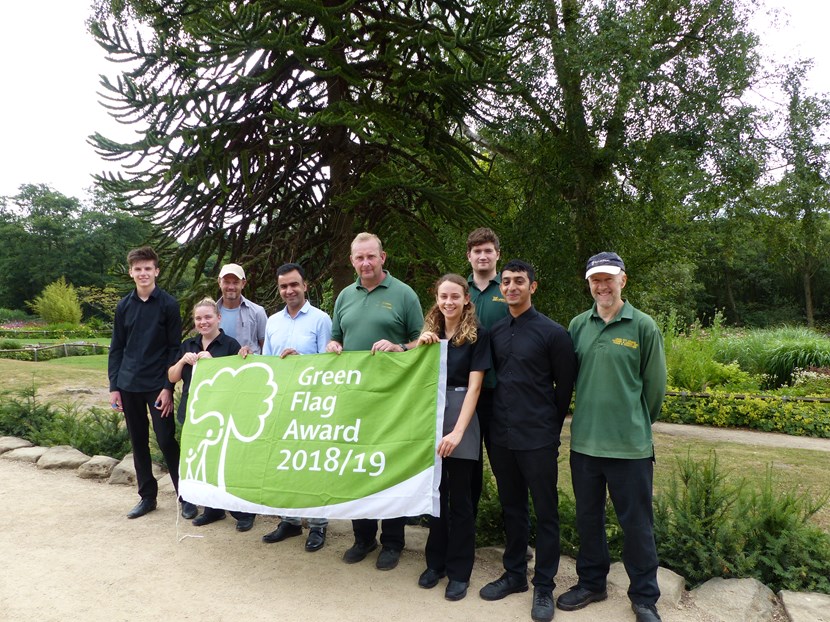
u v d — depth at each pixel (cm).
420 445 303
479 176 752
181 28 686
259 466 337
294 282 386
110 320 4644
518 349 296
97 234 6400
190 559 347
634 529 277
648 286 1100
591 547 294
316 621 276
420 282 741
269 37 529
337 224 711
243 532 394
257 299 716
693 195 956
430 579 315
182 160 610
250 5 509
